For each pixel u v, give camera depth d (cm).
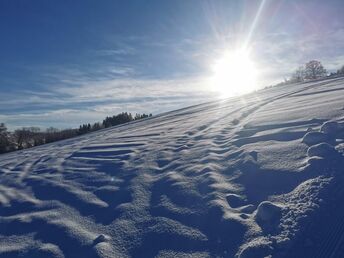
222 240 275
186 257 266
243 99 1416
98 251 294
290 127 505
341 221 255
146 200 383
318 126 469
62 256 302
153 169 490
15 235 363
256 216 290
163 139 713
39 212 415
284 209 285
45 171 633
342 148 356
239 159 425
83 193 454
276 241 252
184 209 338
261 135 506
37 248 324
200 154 504
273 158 392
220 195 345
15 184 579
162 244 290
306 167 342
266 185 340
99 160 629
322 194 289
